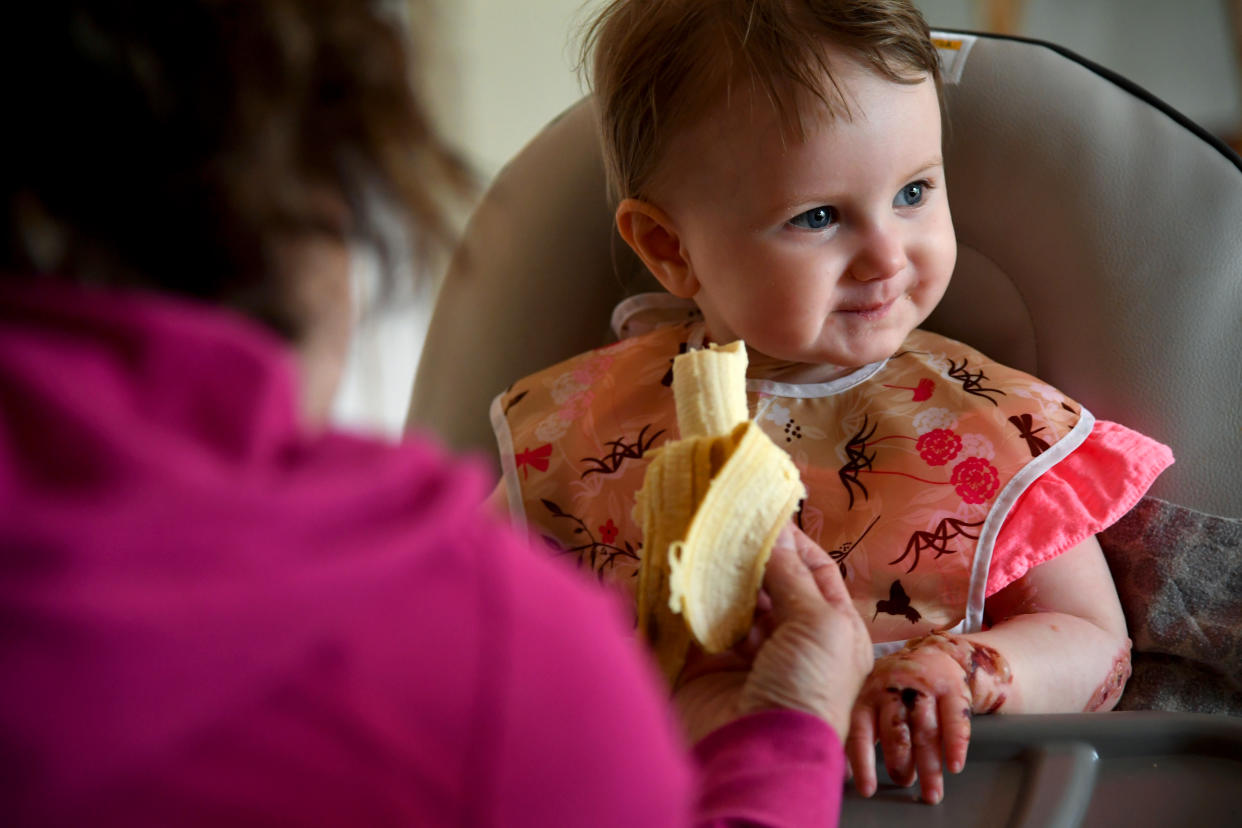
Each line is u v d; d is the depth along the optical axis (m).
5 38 0.25
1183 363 0.86
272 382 0.27
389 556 0.27
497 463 1.06
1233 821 0.59
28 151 0.26
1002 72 0.94
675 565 0.49
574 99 1.78
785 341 0.86
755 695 0.48
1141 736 0.65
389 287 0.31
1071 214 0.90
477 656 0.28
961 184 0.94
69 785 0.23
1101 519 0.83
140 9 0.26
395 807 0.26
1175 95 2.40
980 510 0.84
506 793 0.28
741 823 0.43
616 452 0.96
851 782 0.68
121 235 0.27
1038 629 0.79
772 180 0.82
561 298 1.07
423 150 0.31
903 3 0.83
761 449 0.54
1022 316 0.93
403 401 1.29
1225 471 0.85
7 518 0.22
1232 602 0.83
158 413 0.25
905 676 0.70
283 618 0.25
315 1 0.28
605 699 0.30
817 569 0.59
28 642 0.22
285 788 0.26
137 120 0.26
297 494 0.26
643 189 0.91
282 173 0.27
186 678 0.24
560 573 0.33
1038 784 0.63
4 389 0.24
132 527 0.23
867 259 0.83
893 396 0.91
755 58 0.81
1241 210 0.87
